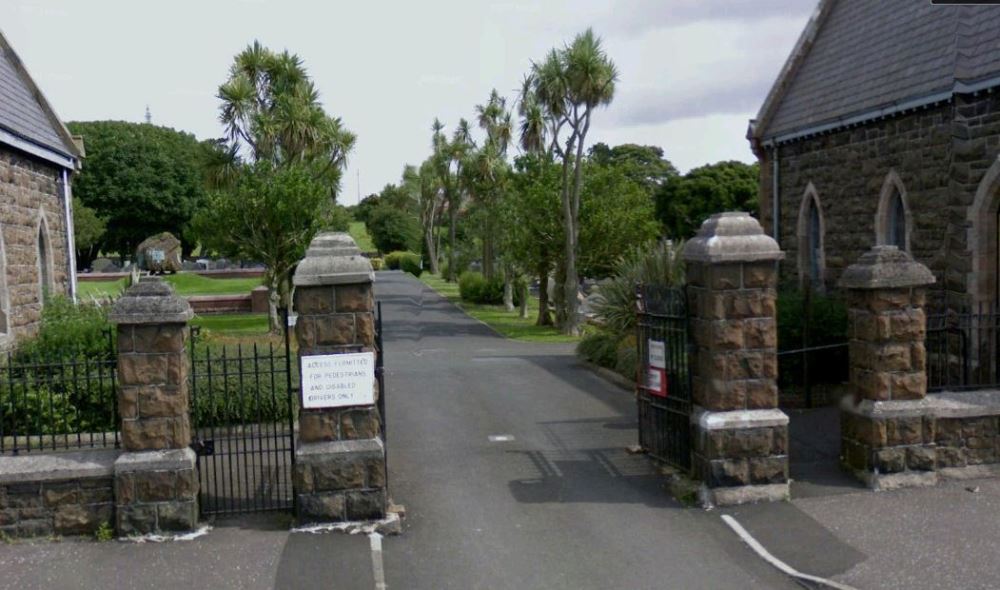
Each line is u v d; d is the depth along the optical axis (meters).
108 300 17.77
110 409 11.86
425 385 17.27
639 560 8.03
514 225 33.25
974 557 7.71
